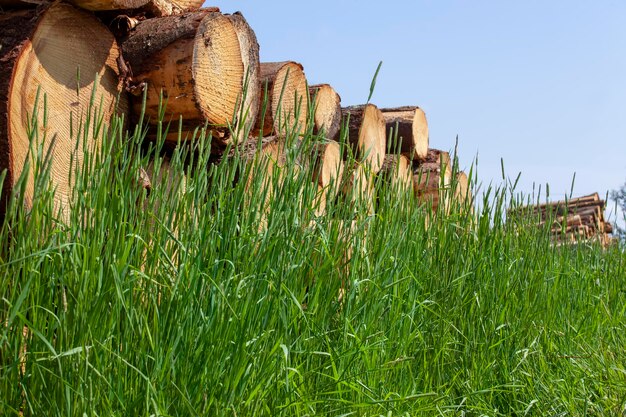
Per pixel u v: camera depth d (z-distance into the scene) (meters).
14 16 2.64
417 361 2.76
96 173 1.89
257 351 1.94
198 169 2.07
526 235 3.64
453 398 2.72
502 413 2.94
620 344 3.60
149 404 1.75
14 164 2.47
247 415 1.90
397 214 2.91
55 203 2.62
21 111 2.52
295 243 2.27
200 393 1.83
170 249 2.05
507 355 3.07
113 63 2.97
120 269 1.77
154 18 3.18
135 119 3.09
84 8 2.81
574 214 8.34
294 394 2.05
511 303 3.24
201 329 1.87
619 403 2.82
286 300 2.18
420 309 2.84
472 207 3.44
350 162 2.61
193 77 3.02
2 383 1.69
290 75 4.01
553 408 2.88
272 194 2.24
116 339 1.78
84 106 2.81
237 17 3.34
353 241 2.75
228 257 2.07
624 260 4.39
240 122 2.19
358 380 2.28
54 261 1.80
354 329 2.44
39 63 2.61
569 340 3.40
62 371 1.69
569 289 3.92
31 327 1.60
